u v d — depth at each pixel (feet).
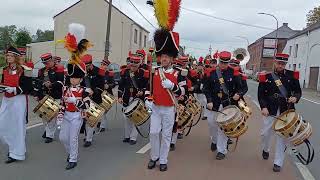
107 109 33.24
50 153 26.00
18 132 23.62
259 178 22.41
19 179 20.54
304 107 67.67
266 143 26.13
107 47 77.00
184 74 25.82
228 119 23.80
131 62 29.76
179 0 22.57
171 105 22.68
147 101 22.90
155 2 22.49
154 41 22.86
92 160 24.86
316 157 27.73
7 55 23.20
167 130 22.85
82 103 22.53
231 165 24.84
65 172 22.11
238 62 30.89
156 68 23.03
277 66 24.20
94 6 124.98
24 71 23.41
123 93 30.30
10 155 23.50
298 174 23.49
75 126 22.71
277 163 23.79
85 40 22.89
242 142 31.81
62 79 29.40
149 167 23.34
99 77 30.60
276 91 24.22
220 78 26.55
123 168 23.31
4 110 23.35
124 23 125.80
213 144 28.48
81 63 23.00
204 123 40.65
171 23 22.62
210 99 26.63
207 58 43.09
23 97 23.84
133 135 29.86
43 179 20.74
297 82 24.09
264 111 24.26
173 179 21.56
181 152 27.76
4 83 23.24
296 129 21.81
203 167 24.17
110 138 31.91
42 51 123.54
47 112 27.25
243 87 27.22
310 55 154.20
